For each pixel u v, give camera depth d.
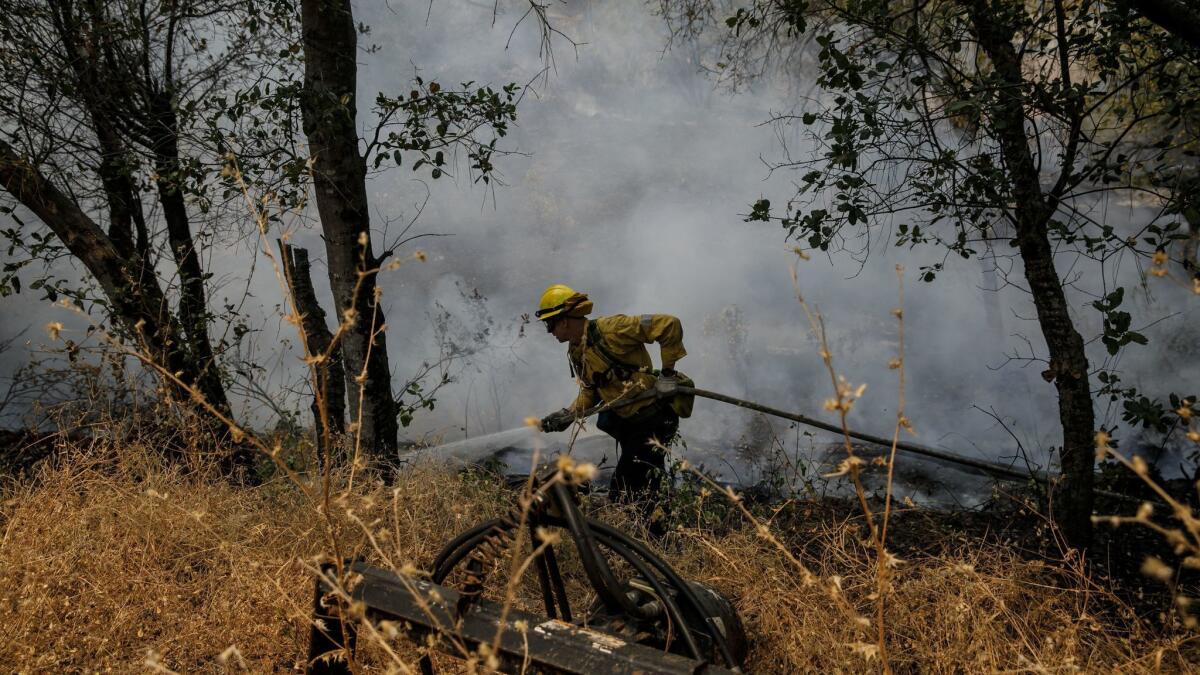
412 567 2.08
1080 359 4.04
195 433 4.52
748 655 3.03
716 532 4.53
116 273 5.26
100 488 4.00
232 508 4.12
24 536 3.48
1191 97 4.50
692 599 2.44
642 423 4.84
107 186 5.66
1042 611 3.12
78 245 5.20
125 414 4.89
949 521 4.72
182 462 4.47
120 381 4.90
